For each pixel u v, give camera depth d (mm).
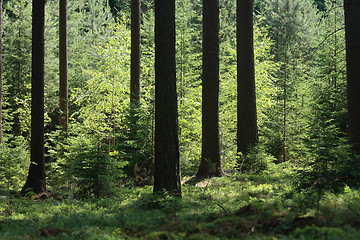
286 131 17891
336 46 17938
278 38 31953
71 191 11820
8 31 27578
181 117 18891
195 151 17688
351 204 6281
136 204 8812
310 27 32344
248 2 14898
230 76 25062
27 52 26719
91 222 7082
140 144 14586
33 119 12773
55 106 27484
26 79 26312
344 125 13359
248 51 14875
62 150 16844
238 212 6332
